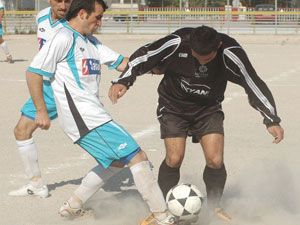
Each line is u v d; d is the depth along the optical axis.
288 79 32.12
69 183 12.89
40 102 9.94
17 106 23.09
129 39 67.25
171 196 9.73
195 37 9.15
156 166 14.12
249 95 9.60
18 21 76.81
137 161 9.55
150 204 9.55
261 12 78.44
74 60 9.78
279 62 42.12
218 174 10.19
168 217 9.55
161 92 10.25
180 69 9.66
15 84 29.70
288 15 78.88
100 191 12.27
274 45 60.81
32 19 77.31
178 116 10.09
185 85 9.75
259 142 16.84
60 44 9.66
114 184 12.80
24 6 84.75
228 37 9.68
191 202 9.61
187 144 16.58
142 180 9.49
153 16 81.31
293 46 59.53
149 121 20.06
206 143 10.05
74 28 9.94
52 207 11.27
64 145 16.52
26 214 10.86
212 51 9.16
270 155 15.34
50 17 11.21
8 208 11.19
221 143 10.08
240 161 14.69
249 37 71.25
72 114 9.70
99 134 9.59
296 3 96.88
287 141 16.97
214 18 79.25
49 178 13.27
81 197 10.38
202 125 10.11
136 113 21.61
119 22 79.94
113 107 22.94
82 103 9.71
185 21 79.81
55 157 15.15
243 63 9.49
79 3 9.81
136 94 26.52
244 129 18.73
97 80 10.08
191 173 13.50
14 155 15.33
